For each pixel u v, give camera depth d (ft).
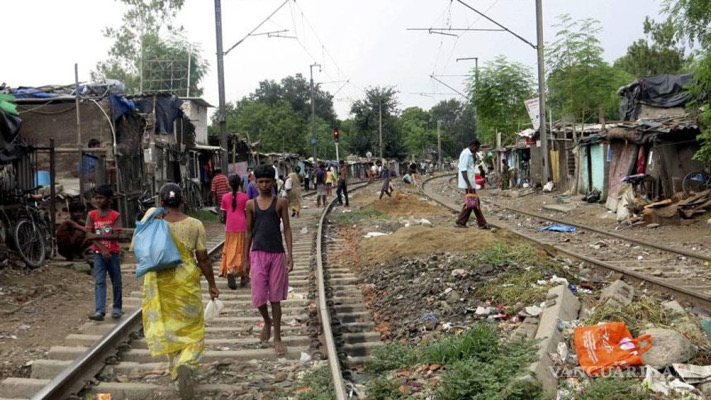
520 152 126.72
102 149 51.01
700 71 49.01
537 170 110.01
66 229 37.91
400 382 18.94
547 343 19.66
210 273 20.48
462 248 38.32
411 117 417.90
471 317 25.64
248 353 22.70
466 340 20.36
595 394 16.48
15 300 29.68
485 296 27.68
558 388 17.52
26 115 60.64
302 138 247.29
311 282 35.55
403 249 39.47
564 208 73.97
